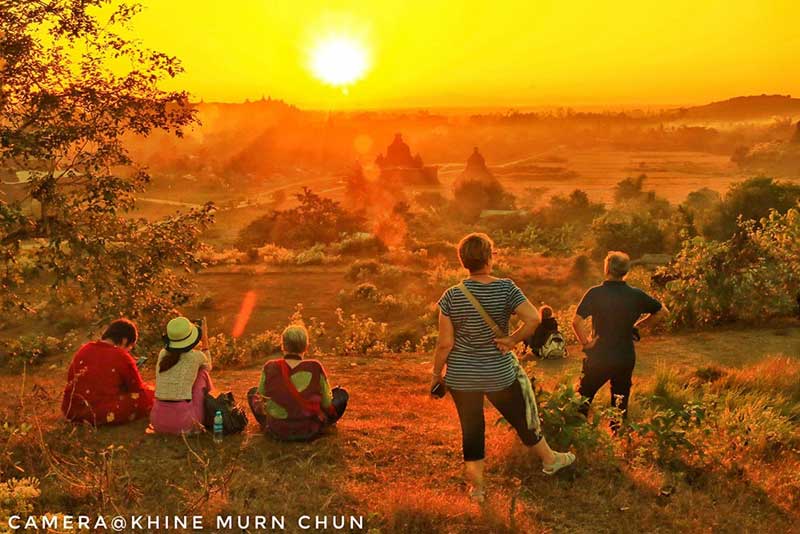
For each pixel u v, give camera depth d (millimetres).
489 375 4805
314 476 5465
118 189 11406
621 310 6406
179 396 6270
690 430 6430
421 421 7676
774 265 15555
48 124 10500
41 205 10703
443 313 4812
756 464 6242
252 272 43125
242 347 21453
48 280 12492
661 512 5035
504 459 5852
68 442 5965
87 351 6641
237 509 4832
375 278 41281
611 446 5840
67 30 10188
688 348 13602
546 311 13734
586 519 4914
